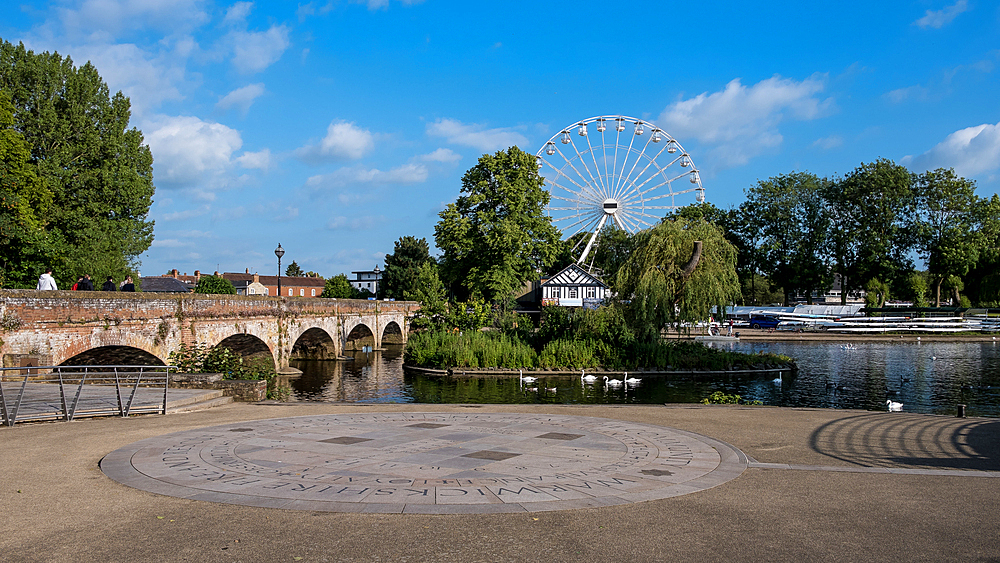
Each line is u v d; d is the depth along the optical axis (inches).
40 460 446.6
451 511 331.0
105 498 351.9
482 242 2549.2
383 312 2439.7
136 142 2046.0
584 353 1694.1
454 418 649.0
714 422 641.6
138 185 1937.7
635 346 1691.7
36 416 620.7
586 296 3225.9
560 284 3238.2
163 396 746.2
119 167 1921.8
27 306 784.3
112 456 453.4
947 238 3494.1
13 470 416.8
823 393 1325.0
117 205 1927.9
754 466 444.1
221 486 376.2
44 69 1833.2
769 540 295.0
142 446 490.0
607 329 1763.0
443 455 462.0
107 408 668.1
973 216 3560.5
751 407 758.5
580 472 415.8
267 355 1566.2
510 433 556.4
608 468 428.5
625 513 332.5
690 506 346.0
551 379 1566.2
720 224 3880.4
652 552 278.7
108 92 1998.0
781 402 1211.9
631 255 1763.0
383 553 274.1
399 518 319.9
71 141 1860.2
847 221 3663.9
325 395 1334.9
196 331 1115.3
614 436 545.3
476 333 1888.5
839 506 348.2
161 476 398.6
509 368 1704.0
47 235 1483.8
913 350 2380.7
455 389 1418.6
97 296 880.9
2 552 271.6
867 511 340.2
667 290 1652.3
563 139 3009.4
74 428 585.3
